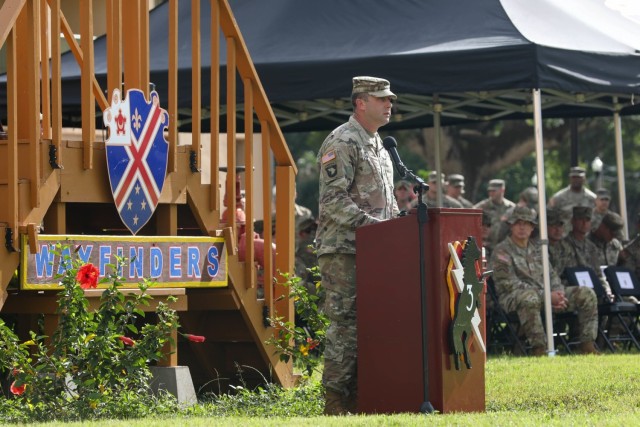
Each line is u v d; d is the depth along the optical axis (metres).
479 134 50.41
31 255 11.34
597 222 26.91
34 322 12.65
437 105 23.14
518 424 8.95
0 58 22.20
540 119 18.67
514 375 14.71
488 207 28.05
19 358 10.90
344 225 11.02
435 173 25.70
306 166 64.00
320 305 15.28
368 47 19.73
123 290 12.15
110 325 11.12
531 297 20.08
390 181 11.58
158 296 12.55
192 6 13.45
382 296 10.44
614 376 14.33
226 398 12.66
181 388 12.44
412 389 10.30
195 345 14.52
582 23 20.64
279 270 14.38
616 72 19.47
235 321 14.28
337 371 11.12
